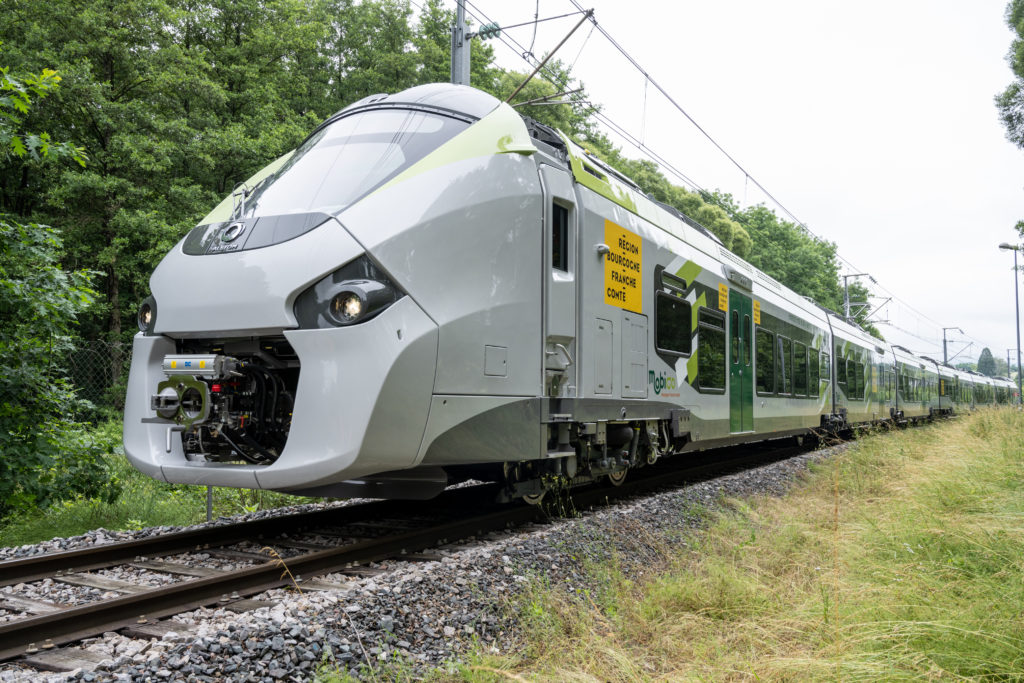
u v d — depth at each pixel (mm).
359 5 30016
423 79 27953
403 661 3406
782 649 3730
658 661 3824
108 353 15531
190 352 5336
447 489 8570
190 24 25500
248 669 3066
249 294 4828
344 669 3230
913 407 28484
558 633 3984
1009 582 4234
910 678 3105
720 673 3453
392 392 4664
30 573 4504
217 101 22484
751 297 11680
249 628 3359
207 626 3518
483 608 4180
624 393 7285
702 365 9500
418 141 5582
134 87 21938
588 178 6949
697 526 6812
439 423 4984
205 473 4883
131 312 22406
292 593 4227
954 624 3559
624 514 6754
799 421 14172
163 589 3850
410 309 4844
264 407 5121
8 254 7168
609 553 5543
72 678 2859
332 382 4582
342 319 4648
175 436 5203
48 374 7770
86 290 7578
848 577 4766
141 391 5230
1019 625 3555
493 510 7137
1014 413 13945
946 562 4750
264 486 4703
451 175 5340
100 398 15258
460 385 5125
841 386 17969
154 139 19922
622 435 7602
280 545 5527
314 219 4969
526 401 5695
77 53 20266
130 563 4891
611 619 4289
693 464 12586
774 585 4949
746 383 11203
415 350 4793
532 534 5738
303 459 4582
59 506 7918
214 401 5012
